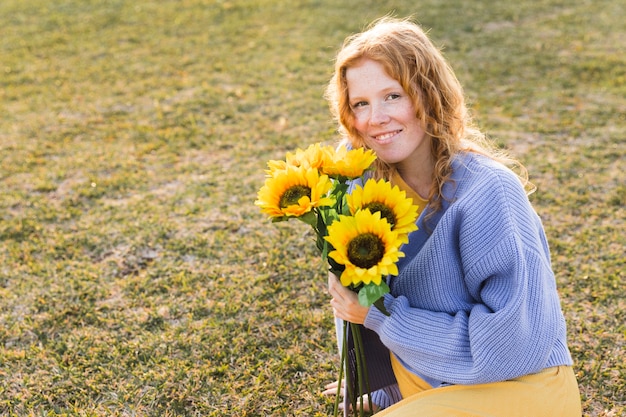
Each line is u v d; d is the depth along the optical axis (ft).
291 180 5.75
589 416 8.04
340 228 5.42
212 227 12.87
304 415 8.25
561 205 13.34
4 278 11.42
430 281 6.19
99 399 8.58
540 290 5.78
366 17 27.89
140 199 14.26
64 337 9.76
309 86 21.22
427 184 6.79
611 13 27.96
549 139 16.85
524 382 5.98
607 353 9.04
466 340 5.87
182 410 8.32
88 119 19.30
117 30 28.04
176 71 23.25
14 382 8.92
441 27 26.61
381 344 7.08
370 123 6.38
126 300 10.64
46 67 24.03
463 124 6.73
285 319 9.96
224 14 29.66
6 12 30.78
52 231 12.96
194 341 9.53
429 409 5.98
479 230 5.90
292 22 27.99
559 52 23.61
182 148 17.11
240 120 18.84
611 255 11.44
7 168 16.08
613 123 17.65
